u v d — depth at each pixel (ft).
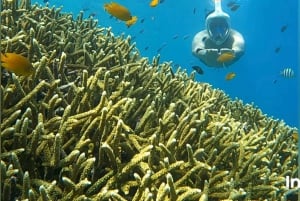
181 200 1.69
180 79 3.12
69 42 2.52
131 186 1.76
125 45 3.05
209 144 2.09
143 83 2.52
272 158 2.27
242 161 2.07
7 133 1.68
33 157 1.72
